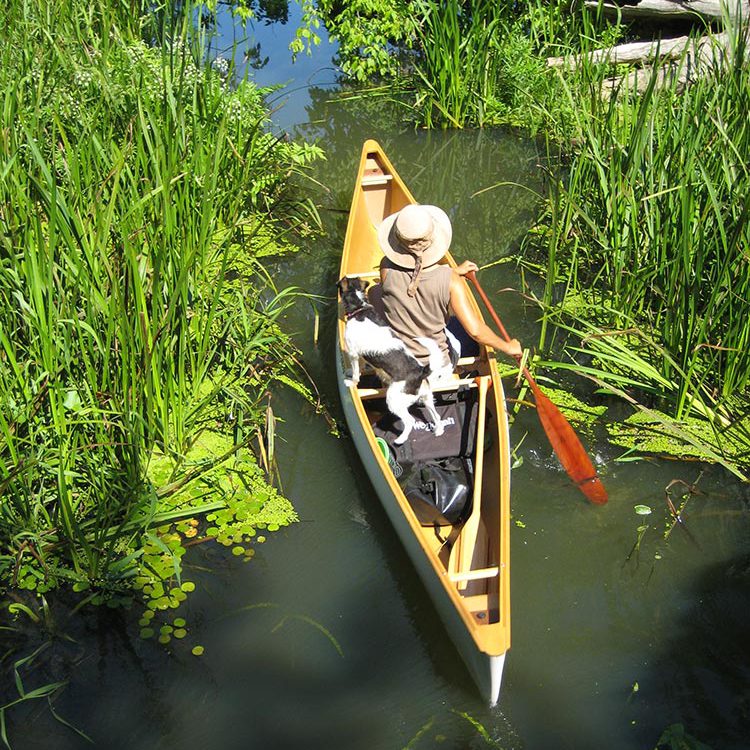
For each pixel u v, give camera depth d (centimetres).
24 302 431
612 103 644
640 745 354
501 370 559
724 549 443
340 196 746
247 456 496
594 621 407
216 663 389
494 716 366
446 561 429
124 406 446
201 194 588
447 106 846
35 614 409
